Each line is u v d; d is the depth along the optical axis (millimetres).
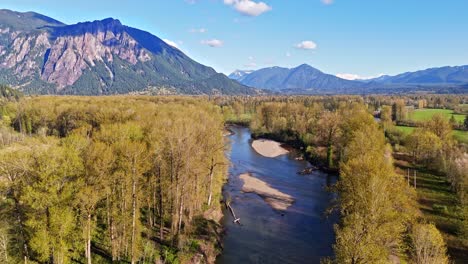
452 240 53625
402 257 44906
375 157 61250
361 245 34562
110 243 45969
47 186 35594
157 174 50375
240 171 103250
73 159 38594
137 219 44719
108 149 42312
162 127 60906
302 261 50875
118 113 94312
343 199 52625
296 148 138750
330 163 103125
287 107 178125
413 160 103750
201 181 61625
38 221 35812
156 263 44094
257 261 50625
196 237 52562
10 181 36594
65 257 38188
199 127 61719
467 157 83500
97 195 38938
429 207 67312
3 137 101062
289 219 66250
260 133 168000
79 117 107812
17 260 38312
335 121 106812
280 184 89625
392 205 48031
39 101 140375
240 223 63625
